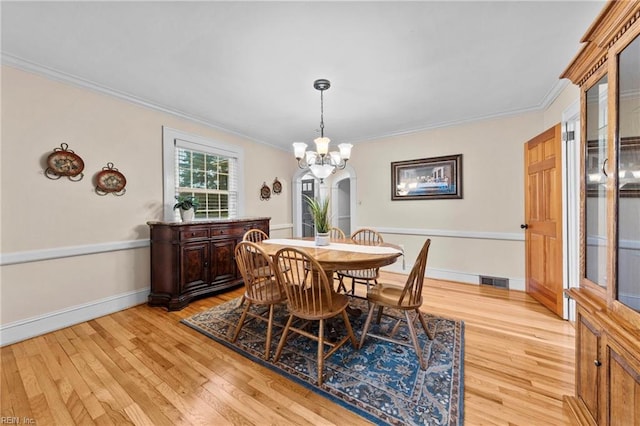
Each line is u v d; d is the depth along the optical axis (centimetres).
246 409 139
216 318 252
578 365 130
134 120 283
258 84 246
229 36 177
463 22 163
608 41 102
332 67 216
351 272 280
